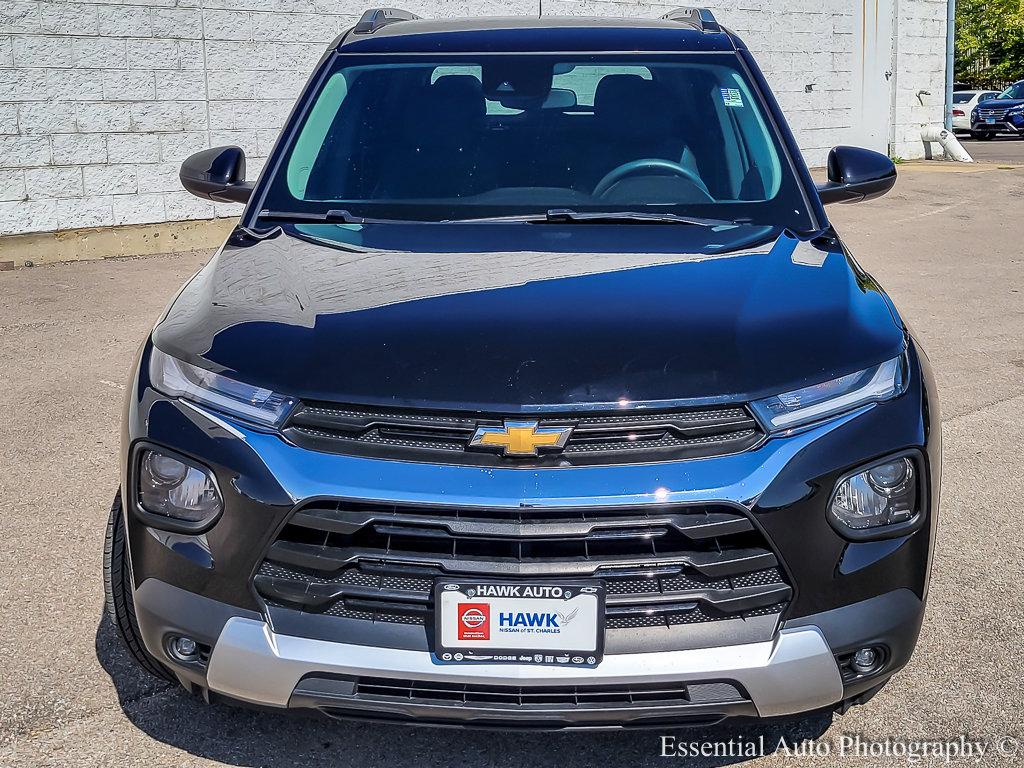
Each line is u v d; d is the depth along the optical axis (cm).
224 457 216
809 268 268
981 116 2780
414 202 315
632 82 350
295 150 335
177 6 927
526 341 223
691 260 270
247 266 272
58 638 304
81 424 490
